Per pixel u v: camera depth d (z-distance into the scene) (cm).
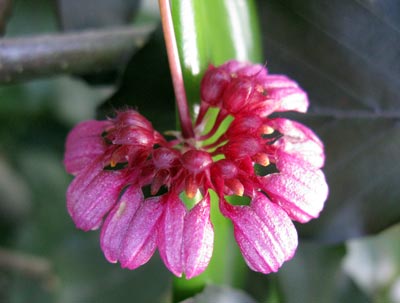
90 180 8
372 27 10
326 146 10
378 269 15
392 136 10
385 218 10
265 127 8
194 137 8
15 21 15
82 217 8
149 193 9
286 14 10
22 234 16
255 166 9
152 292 15
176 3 9
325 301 11
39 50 11
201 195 8
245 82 8
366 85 10
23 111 15
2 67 11
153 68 10
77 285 15
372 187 10
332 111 11
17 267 16
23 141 16
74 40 11
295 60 10
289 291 11
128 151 8
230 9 10
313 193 8
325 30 10
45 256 16
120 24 13
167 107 10
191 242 7
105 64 11
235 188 8
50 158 16
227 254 10
